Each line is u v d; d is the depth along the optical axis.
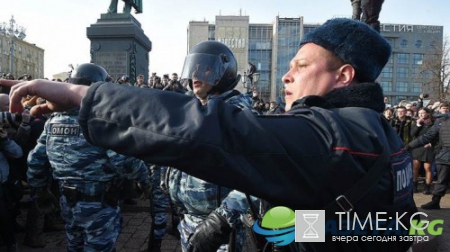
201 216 2.24
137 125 0.85
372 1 3.80
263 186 0.83
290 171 0.85
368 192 0.92
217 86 2.65
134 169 2.71
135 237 4.85
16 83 0.99
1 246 4.45
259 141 0.84
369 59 1.11
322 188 0.88
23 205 6.38
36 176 3.15
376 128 0.97
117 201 2.88
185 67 2.72
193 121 0.84
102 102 0.89
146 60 13.95
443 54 39.56
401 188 1.04
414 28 77.62
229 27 76.62
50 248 4.51
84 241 2.89
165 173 2.48
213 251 1.57
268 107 14.98
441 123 6.68
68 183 2.80
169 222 5.29
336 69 1.13
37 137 4.98
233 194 1.59
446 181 6.62
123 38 12.09
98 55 12.18
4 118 2.23
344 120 0.96
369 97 1.06
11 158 4.27
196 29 76.56
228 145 0.84
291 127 0.88
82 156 2.73
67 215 2.90
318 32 1.15
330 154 0.87
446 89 38.84
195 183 2.17
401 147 1.13
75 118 2.78
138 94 0.89
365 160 0.92
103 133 0.88
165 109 0.86
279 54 75.56
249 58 78.19
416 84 77.25
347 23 1.14
